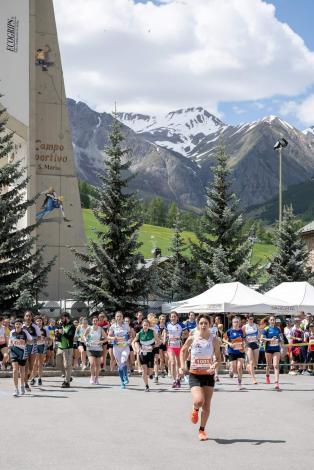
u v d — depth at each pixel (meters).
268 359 22.88
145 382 20.92
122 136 39.62
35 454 10.24
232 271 44.69
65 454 10.27
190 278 45.62
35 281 35.47
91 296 37.91
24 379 19.95
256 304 31.38
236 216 45.41
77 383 23.64
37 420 14.07
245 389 21.95
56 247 48.94
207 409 11.84
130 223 38.88
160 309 44.81
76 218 49.69
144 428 13.08
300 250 50.53
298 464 9.62
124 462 9.66
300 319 32.84
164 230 175.88
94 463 9.58
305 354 31.14
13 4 47.19
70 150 50.06
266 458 10.05
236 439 11.83
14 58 46.94
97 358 23.00
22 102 46.78
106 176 39.25
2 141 36.66
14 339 19.06
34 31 47.78
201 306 31.91
